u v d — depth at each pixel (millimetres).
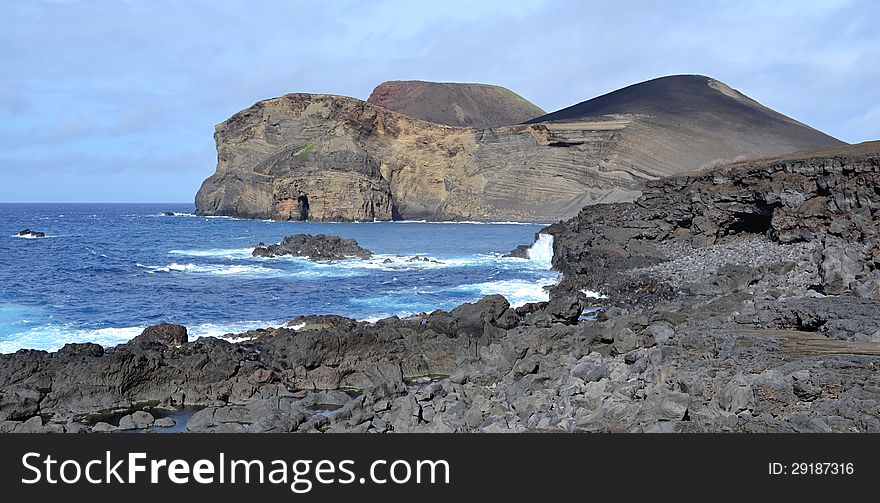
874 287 22984
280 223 118188
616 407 12852
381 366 20312
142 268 48031
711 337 17594
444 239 84375
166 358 19703
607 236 43688
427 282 42000
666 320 23062
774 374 12891
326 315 29047
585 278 38188
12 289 37281
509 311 26172
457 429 13344
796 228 35656
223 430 15203
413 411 14609
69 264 49719
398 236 89500
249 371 19406
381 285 40719
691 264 37500
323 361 20312
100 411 17609
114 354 18203
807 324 19594
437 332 23953
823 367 13914
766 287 29469
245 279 43438
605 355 19953
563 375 16359
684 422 12094
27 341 25344
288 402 17047
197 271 47562
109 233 89250
